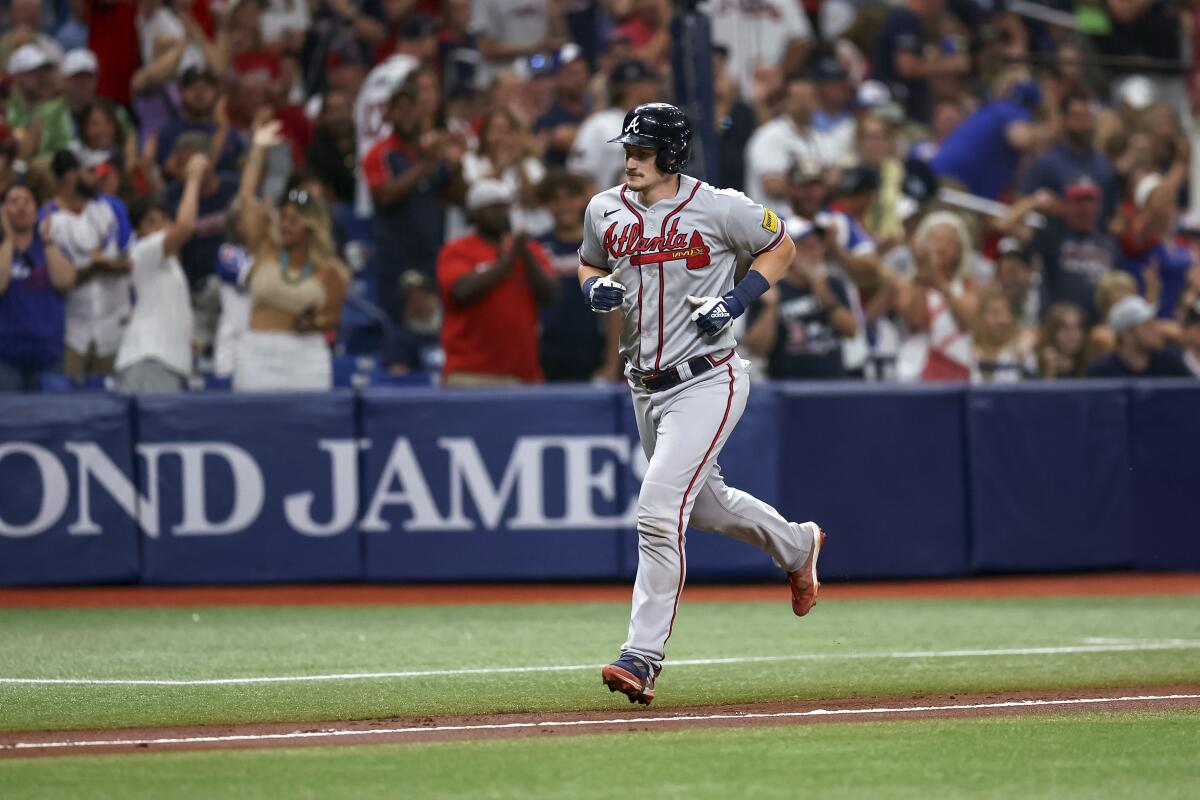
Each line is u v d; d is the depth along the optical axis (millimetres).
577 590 34656
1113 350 38844
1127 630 27891
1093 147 47188
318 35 46469
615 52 45969
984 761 15758
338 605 32219
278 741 17172
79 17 45500
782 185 43031
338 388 36031
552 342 38500
